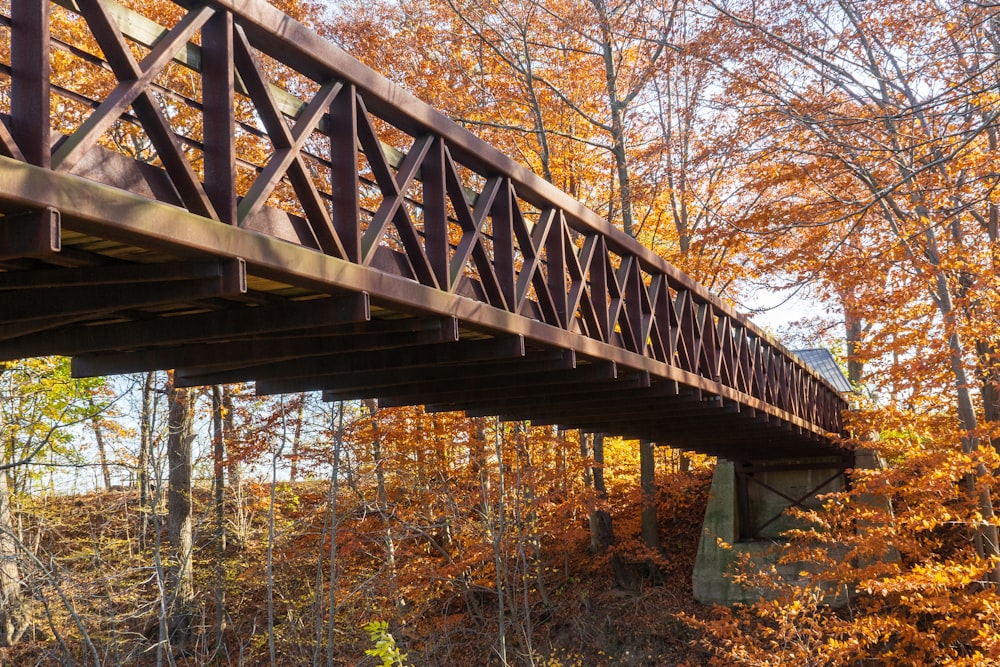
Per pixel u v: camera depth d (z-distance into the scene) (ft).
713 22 38.11
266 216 12.71
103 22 9.66
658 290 26.11
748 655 37.91
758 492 59.67
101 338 16.22
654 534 57.93
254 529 56.59
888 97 38.04
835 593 43.04
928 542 40.86
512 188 18.66
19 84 9.09
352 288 13.48
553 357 21.15
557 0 53.72
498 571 45.06
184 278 11.68
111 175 10.12
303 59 12.79
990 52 32.37
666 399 29.14
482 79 53.98
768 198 46.29
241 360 17.87
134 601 40.96
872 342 42.14
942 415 43.75
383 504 47.55
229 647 48.16
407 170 15.25
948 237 44.55
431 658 47.85
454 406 29.50
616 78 53.98
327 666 45.68
